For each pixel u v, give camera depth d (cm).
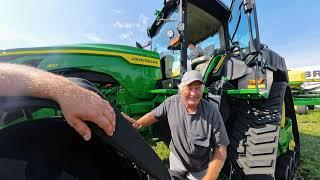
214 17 400
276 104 333
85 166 77
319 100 852
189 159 250
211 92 340
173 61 385
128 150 79
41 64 317
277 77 424
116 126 77
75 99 70
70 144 77
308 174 412
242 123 336
